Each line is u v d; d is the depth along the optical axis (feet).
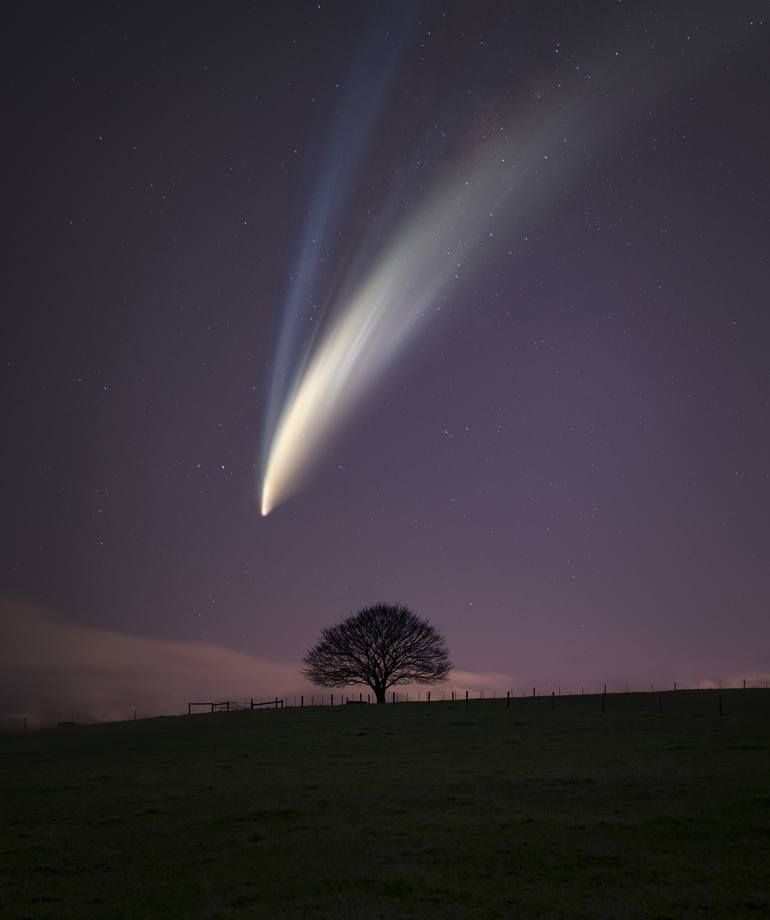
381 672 355.97
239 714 293.02
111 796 122.31
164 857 83.61
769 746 149.38
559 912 60.13
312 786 122.01
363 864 76.48
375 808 102.53
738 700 254.47
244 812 103.55
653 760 135.23
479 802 103.40
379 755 158.51
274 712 290.97
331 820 96.43
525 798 104.63
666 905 60.44
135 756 178.91
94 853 86.33
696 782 109.19
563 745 163.12
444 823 91.66
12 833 97.91
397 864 75.92
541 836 83.20
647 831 82.89
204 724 258.16
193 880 74.38
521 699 301.43
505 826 88.69
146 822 101.09
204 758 167.63
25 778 148.87
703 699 261.24
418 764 142.51
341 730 213.25
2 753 205.46
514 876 70.13
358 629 361.71
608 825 86.17
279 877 73.97
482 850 79.15
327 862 78.07
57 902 69.21
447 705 287.69
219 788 124.67
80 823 102.37
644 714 223.10
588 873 69.67
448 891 66.74
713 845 76.64
